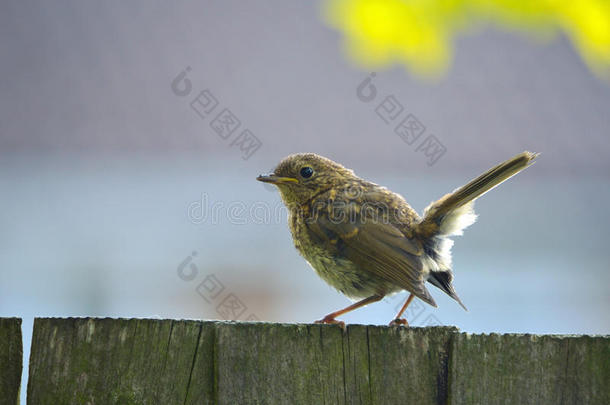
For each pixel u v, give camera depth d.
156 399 4.34
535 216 16.30
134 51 19.11
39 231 16.53
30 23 19.61
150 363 4.38
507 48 19.66
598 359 4.27
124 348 4.39
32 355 4.39
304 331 4.40
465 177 16.88
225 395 4.32
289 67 18.83
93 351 4.39
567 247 16.17
